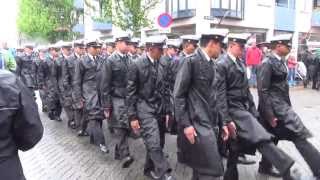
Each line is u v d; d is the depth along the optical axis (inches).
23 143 132.0
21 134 129.8
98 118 338.3
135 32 669.9
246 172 280.7
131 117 256.5
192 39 292.7
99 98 339.9
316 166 246.1
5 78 127.0
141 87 255.6
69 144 374.0
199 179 206.4
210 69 209.0
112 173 282.8
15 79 128.9
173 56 344.2
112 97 300.5
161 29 555.2
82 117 402.3
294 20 1188.5
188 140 207.8
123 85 298.8
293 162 222.1
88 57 353.1
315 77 869.8
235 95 235.9
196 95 207.8
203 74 206.8
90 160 318.0
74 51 412.5
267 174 274.8
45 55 523.2
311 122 466.6
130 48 310.0
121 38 300.4
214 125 213.8
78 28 1419.8
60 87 458.6
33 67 556.4
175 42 353.7
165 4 1004.6
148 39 259.8
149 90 256.1
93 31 1418.6
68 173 285.4
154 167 265.3
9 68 463.8
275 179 265.0
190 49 293.4
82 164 307.1
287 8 1175.0
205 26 906.1
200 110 206.7
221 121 227.6
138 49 343.3
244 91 238.8
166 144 369.1
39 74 525.3
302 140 250.8
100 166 300.7
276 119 255.1
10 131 129.1
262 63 255.8
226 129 227.3
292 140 255.8
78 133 409.7
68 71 412.2
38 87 546.6
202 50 210.2
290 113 253.4
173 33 965.8
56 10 1243.8
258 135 226.2
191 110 207.6
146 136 252.2
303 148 250.1
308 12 1241.4
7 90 125.5
